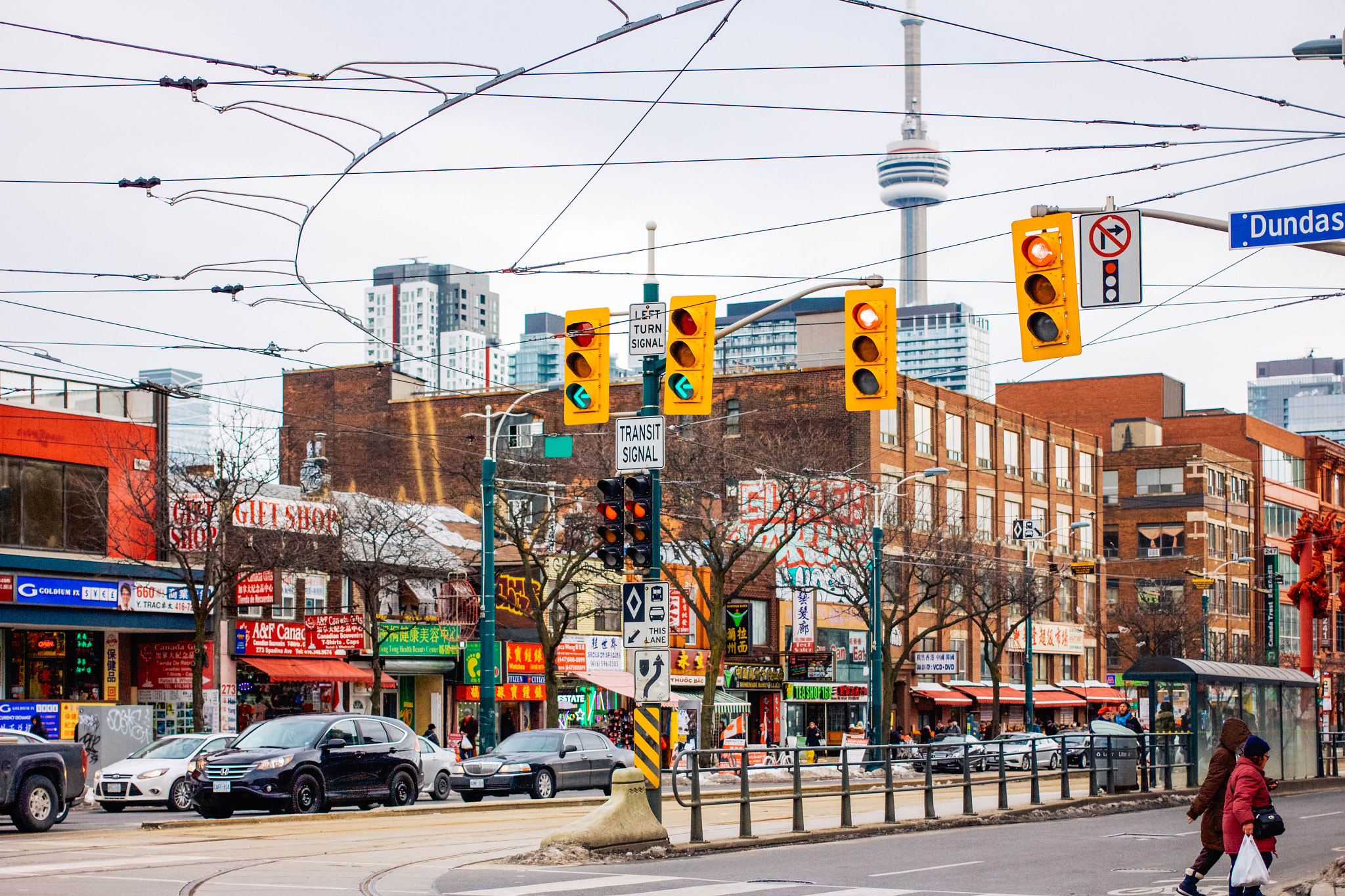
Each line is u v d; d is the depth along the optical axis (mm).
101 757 34969
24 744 22500
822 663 57406
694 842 19938
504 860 18250
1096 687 80250
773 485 47750
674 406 19516
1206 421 102938
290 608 44281
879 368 18234
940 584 54906
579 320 20000
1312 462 112125
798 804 21656
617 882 15867
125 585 38625
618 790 19281
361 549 47062
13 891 14461
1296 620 103188
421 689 48844
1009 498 75312
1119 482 96188
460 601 48969
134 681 41406
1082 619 82062
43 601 36594
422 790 33156
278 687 43906
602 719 53000
